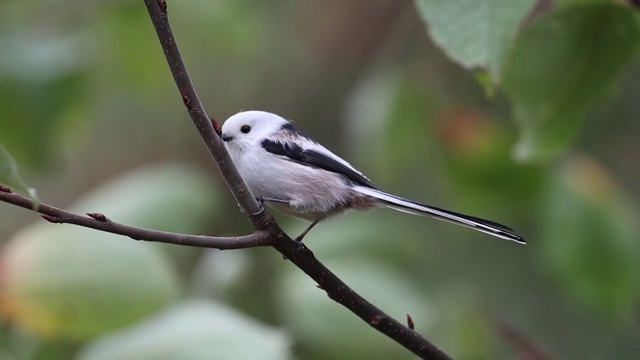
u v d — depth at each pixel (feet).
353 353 28.07
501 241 42.06
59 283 24.36
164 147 47.24
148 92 39.47
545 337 40.63
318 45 47.80
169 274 25.36
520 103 23.25
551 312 41.22
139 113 47.14
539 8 32.50
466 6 19.44
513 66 22.59
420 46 41.01
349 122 39.50
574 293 30.35
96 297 24.52
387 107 33.32
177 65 18.40
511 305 40.98
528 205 31.94
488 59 19.27
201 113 18.62
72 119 34.55
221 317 25.49
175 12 38.81
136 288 24.76
